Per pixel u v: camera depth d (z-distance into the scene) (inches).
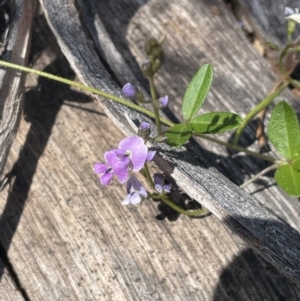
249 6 13.2
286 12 11.3
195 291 10.4
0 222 11.1
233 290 10.4
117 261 10.7
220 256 10.7
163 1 13.5
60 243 10.9
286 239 9.5
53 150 11.7
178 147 10.0
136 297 10.4
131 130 10.6
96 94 10.9
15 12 11.6
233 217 9.5
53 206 11.2
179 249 10.7
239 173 11.5
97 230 10.9
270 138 10.5
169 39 13.1
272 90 12.3
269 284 10.4
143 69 10.1
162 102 10.9
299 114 12.2
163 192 10.7
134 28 13.2
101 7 13.4
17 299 10.5
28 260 10.7
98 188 11.3
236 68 12.7
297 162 10.3
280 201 11.2
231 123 10.1
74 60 11.2
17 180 11.4
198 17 13.4
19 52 11.5
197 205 11.1
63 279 10.6
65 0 11.8
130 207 11.1
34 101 12.1
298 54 12.4
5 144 11.1
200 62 12.8
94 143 11.7
